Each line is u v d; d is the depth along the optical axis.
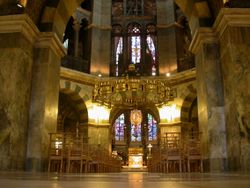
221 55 10.57
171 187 2.09
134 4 27.48
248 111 9.16
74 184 2.39
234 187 2.00
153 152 18.02
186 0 12.16
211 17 11.32
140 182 2.81
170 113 23.25
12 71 10.12
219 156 9.87
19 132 10.06
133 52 26.56
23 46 10.52
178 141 12.46
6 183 2.37
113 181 3.01
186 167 13.30
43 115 10.79
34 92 11.03
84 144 12.80
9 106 9.85
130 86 17.08
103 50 25.86
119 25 27.23
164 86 17.59
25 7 10.58
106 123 23.80
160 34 25.77
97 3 26.70
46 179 3.30
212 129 10.18
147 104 19.61
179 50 24.89
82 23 26.78
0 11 10.58
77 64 24.36
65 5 12.22
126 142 27.88
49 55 11.35
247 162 8.77
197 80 11.80
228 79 9.84
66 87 22.94
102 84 17.73
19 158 9.98
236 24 9.81
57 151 11.36
